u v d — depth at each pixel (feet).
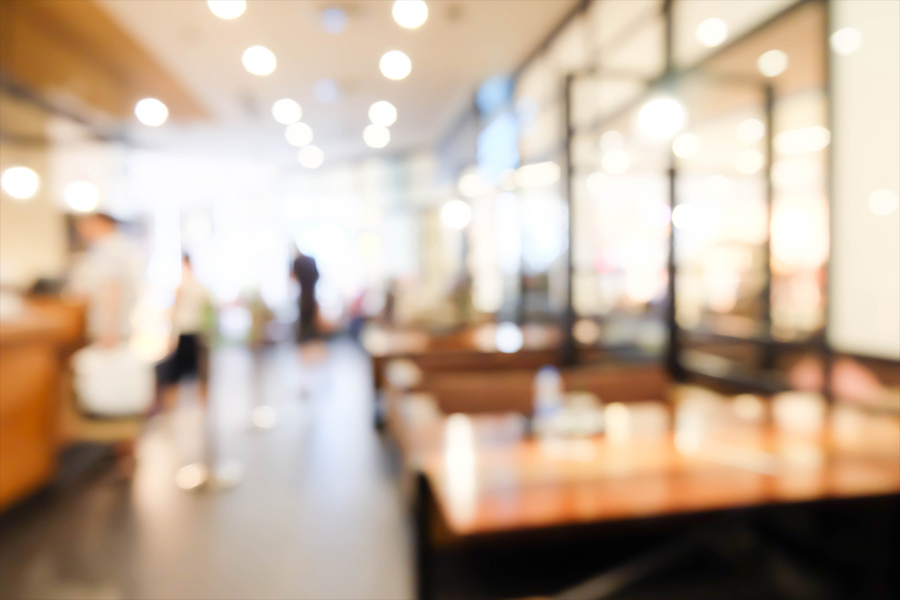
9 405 10.27
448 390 8.13
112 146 25.13
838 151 9.95
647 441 6.22
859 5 9.77
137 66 18.69
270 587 7.94
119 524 9.88
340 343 35.53
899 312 10.03
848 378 9.91
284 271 41.86
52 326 11.19
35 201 20.16
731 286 15.44
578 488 4.91
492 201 25.21
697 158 15.98
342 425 16.33
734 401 8.16
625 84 15.19
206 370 14.39
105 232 13.26
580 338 15.47
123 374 15.19
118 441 13.98
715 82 13.30
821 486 4.92
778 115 13.67
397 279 29.99
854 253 10.07
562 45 17.22
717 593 7.47
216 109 24.29
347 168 40.50
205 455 13.57
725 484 4.99
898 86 10.01
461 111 25.93
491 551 6.47
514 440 6.27
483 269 25.96
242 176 41.60
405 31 16.65
